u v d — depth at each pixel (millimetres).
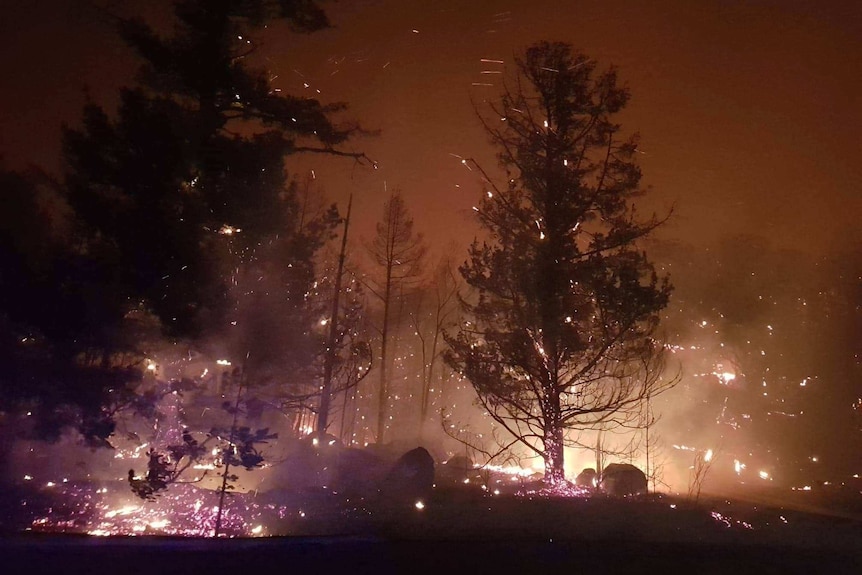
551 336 12219
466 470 12617
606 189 12891
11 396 8438
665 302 12047
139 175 8883
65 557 5344
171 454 8312
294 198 11742
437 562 5902
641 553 6688
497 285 12547
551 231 12891
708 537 7719
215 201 9906
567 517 8219
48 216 10984
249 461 7957
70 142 8914
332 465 11375
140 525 7535
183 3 10281
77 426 8500
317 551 5973
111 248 8945
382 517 8023
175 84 10422
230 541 6191
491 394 12414
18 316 8359
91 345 8828
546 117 13211
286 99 10891
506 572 5770
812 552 7207
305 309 11703
